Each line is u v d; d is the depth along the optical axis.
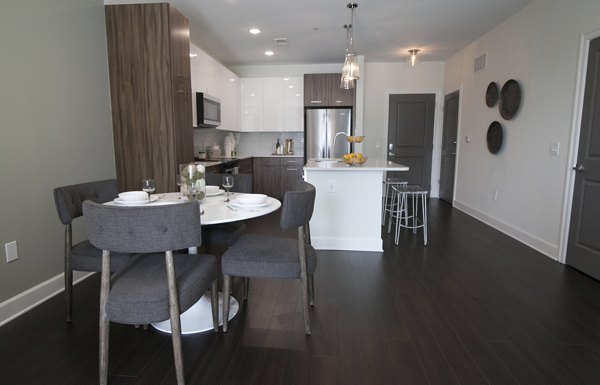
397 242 3.81
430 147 6.67
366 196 3.55
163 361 1.79
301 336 2.01
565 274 2.90
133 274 1.70
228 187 2.38
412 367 1.73
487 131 4.59
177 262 1.85
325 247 3.63
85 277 2.88
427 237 4.03
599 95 2.74
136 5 3.17
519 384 1.61
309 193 1.90
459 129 5.62
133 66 3.24
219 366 1.75
